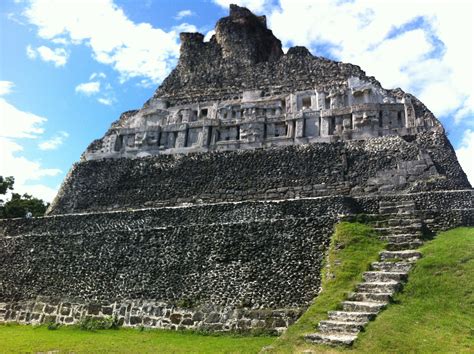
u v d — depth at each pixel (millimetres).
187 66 29766
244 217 17172
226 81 27969
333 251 13656
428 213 14891
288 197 20766
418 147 19984
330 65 25578
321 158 21406
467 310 9625
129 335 13484
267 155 22609
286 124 23812
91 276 17109
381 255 12750
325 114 23094
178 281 15422
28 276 18422
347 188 19953
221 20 30750
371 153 20672
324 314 10492
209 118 26125
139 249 17016
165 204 22672
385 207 16000
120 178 24719
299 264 14109
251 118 24328
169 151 25188
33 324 16781
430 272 11211
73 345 11586
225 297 14352
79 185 25188
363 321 9789
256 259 14758
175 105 28078
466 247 11914
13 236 20375
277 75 26781
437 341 8617
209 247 15773
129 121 28000
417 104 22094
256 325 13203
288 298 13547
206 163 23578
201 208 18094
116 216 19359
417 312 9828
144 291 15750
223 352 10250
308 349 9102
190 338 12844
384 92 23031
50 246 18953
